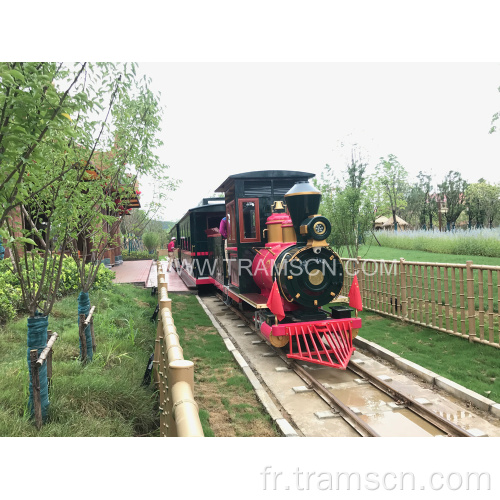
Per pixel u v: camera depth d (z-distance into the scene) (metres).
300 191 7.02
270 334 6.50
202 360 6.79
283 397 5.34
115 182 5.43
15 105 2.29
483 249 17.84
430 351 6.64
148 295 12.43
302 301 6.82
